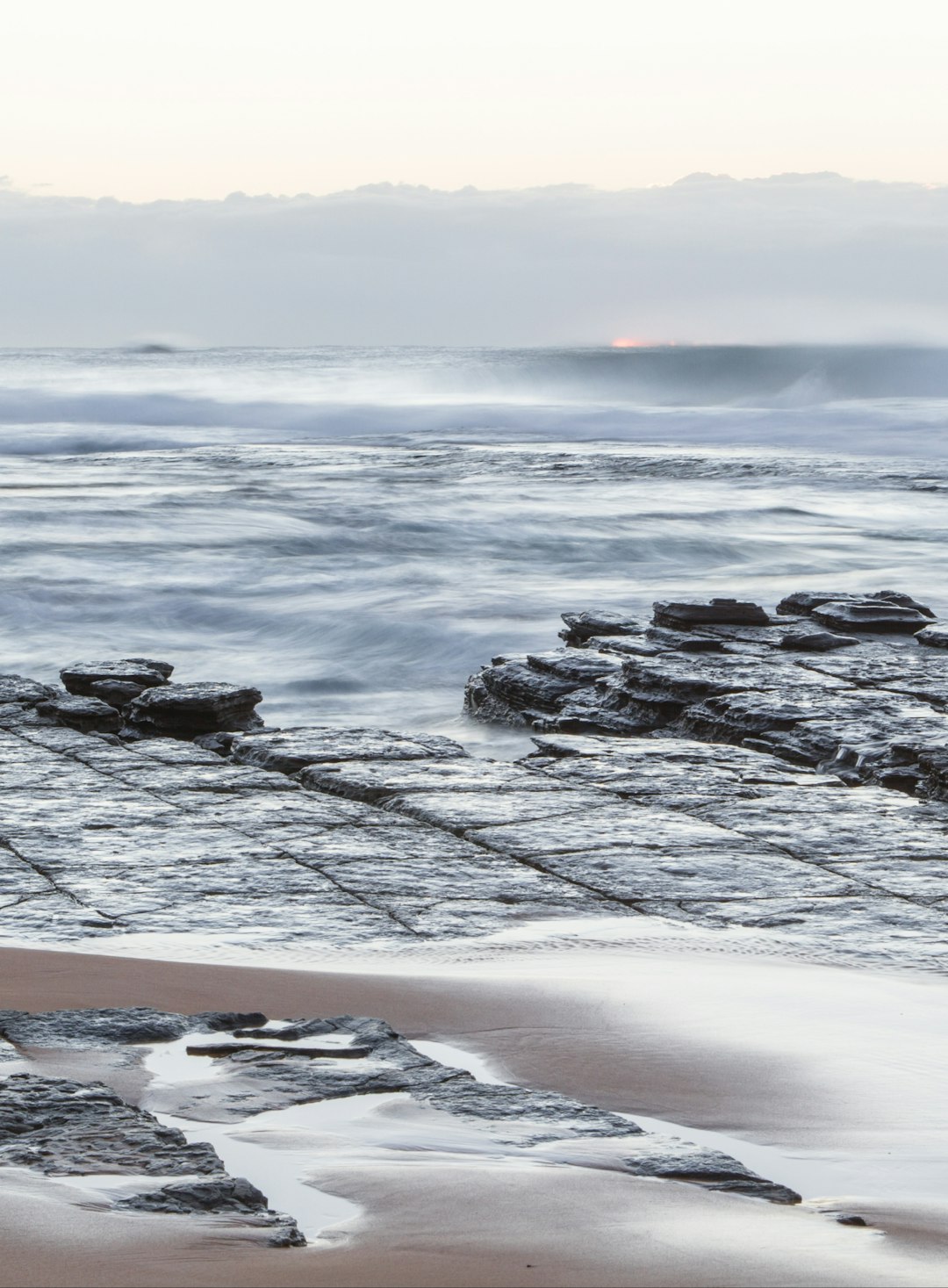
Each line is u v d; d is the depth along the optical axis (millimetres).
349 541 43188
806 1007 7676
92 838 11641
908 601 24234
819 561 41188
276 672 28125
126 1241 4105
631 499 54125
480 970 8492
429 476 62625
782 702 17281
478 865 11047
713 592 35031
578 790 13445
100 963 8359
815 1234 4473
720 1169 5129
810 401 120312
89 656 29422
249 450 76438
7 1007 7316
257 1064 6273
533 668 22141
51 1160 4781
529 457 72125
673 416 97062
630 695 19328
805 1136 5781
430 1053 6816
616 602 33594
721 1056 6797
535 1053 6828
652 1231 4395
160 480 58719
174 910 9797
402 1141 5301
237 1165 4973
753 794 13383
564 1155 5203
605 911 9953
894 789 13953
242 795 13227
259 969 8312
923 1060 6793
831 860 11258
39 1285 3789
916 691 18094
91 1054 6379
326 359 181500
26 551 39312
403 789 13383
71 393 99250
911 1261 4266
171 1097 5812
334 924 9547
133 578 36438
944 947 9172
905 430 86750
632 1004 7664
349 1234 4328
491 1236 4316
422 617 31766
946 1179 5309
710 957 8891
